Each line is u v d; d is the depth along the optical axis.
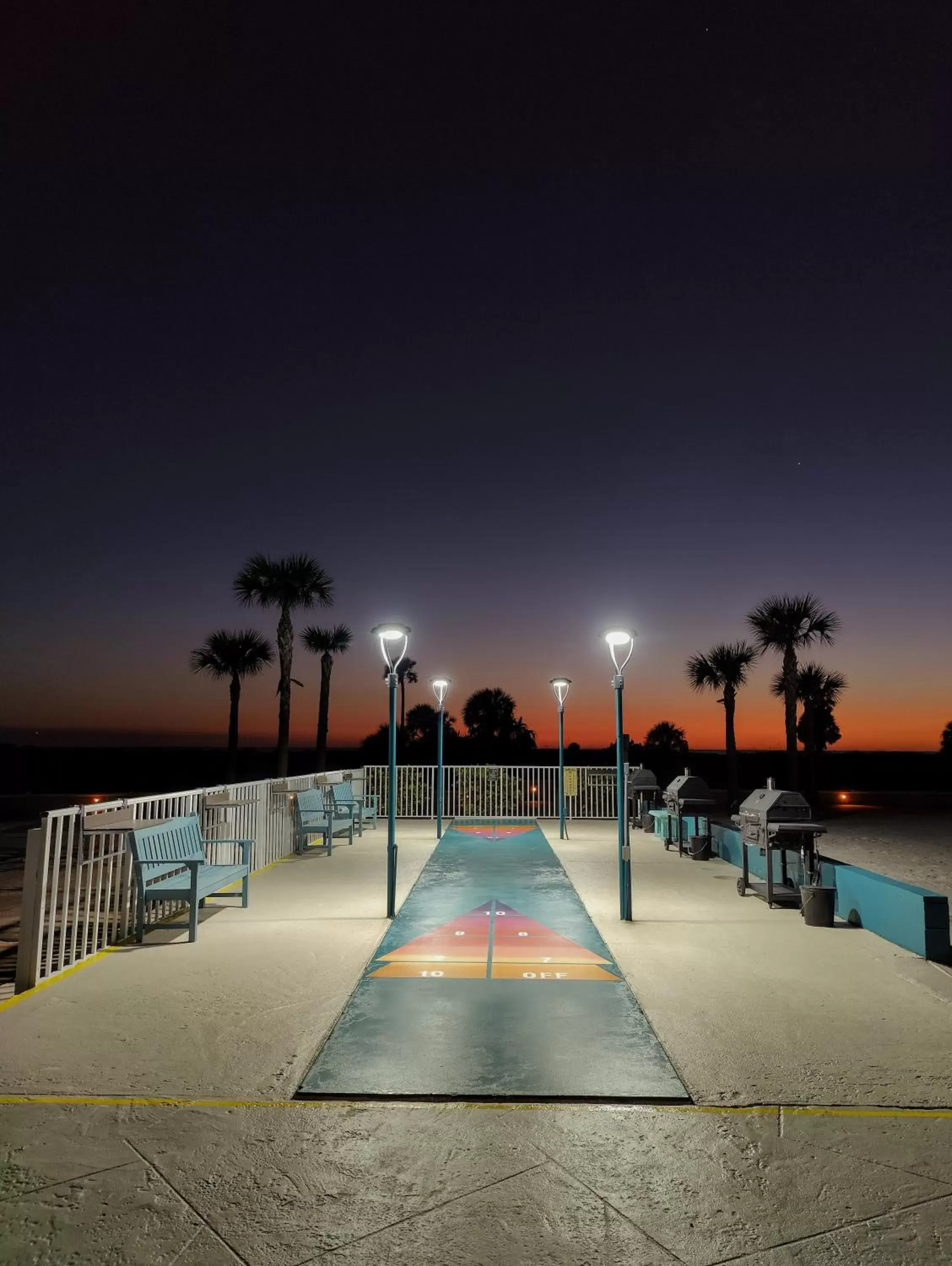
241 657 36.59
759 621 32.69
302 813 13.47
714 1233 2.96
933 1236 2.94
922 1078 4.32
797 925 8.04
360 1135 3.67
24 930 5.89
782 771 48.91
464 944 7.21
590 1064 4.47
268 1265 2.78
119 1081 4.25
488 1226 3.00
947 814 23.91
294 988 5.88
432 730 42.84
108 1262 2.79
